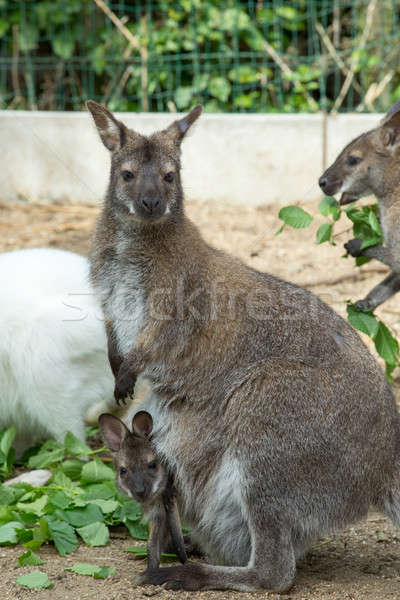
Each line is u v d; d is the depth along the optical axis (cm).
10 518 767
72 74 1892
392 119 935
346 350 701
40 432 938
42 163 1694
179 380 714
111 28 1886
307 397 670
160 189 736
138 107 1862
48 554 732
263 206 1653
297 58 1805
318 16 1867
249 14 1866
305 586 674
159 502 702
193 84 1816
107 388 899
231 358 703
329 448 668
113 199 756
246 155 1655
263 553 659
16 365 877
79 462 864
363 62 1773
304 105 1822
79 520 766
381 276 1355
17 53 1895
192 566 664
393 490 700
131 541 767
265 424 668
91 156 1683
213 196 1678
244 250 1431
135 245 732
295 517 666
